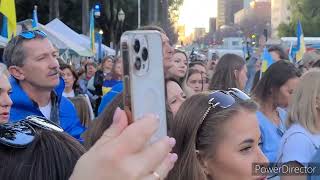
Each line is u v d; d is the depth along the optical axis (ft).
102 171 2.59
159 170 2.73
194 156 6.84
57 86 10.89
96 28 132.26
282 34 206.49
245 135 6.77
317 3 170.40
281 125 12.07
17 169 4.51
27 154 4.59
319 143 9.94
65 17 117.60
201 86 17.35
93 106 31.86
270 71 12.46
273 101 12.34
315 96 10.08
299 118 10.19
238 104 6.90
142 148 2.65
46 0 105.40
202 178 6.76
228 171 6.82
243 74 16.61
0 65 7.84
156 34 3.31
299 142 9.87
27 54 10.20
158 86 3.29
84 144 8.10
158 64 3.32
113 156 2.60
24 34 10.34
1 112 7.55
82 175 2.60
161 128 3.26
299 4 176.86
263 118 11.82
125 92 3.26
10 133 4.66
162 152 2.68
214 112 6.88
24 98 10.09
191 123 6.91
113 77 28.32
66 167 4.59
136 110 3.20
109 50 98.73
